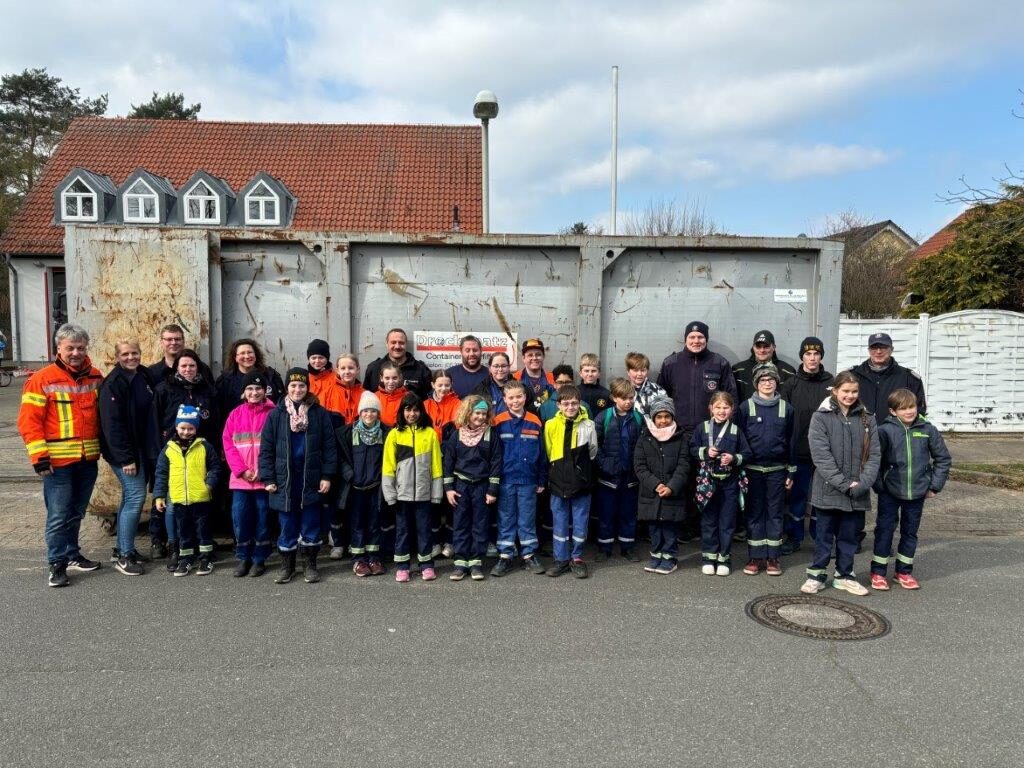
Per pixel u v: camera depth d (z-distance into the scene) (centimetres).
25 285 2350
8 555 532
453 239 558
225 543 570
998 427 1176
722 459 490
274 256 558
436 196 2450
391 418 515
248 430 487
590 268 566
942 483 471
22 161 3397
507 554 505
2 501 698
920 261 1598
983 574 513
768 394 504
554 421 498
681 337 585
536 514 516
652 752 279
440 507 540
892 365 568
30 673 341
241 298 559
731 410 498
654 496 502
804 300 589
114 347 545
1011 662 364
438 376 533
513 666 353
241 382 521
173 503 484
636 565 530
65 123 3825
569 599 453
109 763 268
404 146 2608
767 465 500
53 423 461
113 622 406
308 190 2455
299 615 420
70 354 473
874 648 379
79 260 539
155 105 3847
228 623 406
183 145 2584
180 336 514
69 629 395
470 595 459
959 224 1534
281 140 2623
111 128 2616
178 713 304
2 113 3716
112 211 2383
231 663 354
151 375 514
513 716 304
